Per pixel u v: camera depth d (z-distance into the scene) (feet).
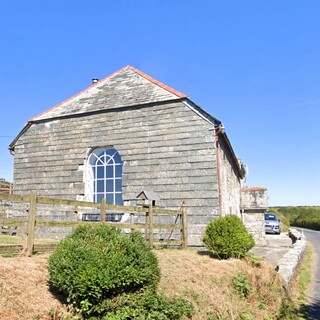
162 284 21.58
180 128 41.96
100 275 15.87
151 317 17.88
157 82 44.93
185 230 36.27
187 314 20.12
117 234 19.25
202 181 39.88
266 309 26.30
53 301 16.29
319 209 172.04
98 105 47.03
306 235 103.50
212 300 22.58
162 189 41.37
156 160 42.34
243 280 27.14
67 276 15.99
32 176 48.49
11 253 20.85
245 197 65.51
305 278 38.91
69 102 49.21
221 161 44.27
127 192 42.88
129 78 47.21
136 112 44.65
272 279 29.84
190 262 28.14
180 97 42.32
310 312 27.07
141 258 18.15
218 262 30.07
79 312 15.92
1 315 13.89
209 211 38.99
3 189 50.93
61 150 47.62
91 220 43.60
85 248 17.04
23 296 15.70
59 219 45.03
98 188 45.78
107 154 46.19
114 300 16.67
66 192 45.91
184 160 41.09
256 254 48.78
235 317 22.67
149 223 31.42
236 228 32.32
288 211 204.64
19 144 50.52
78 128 47.39
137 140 43.80
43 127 49.60
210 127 40.60
